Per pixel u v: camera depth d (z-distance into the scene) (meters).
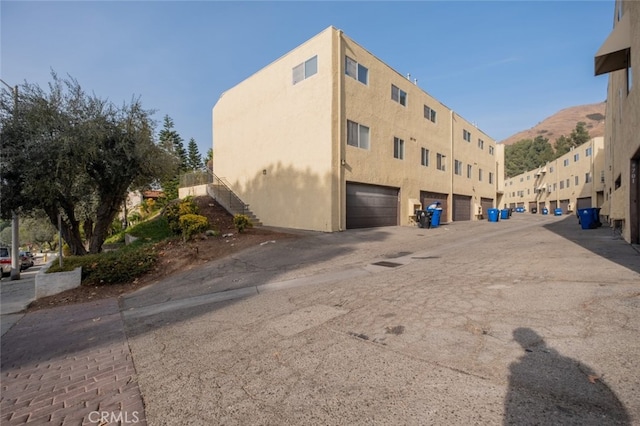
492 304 3.94
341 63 14.06
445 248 9.62
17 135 9.59
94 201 13.77
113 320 5.09
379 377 2.52
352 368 2.71
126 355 3.60
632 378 2.20
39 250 53.28
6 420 2.46
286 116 15.80
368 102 15.63
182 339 3.89
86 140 10.16
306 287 5.93
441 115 22.56
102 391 2.81
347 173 14.32
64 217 12.53
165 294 6.48
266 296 5.57
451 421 1.93
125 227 24.45
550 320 3.28
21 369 3.47
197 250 9.73
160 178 12.81
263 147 17.34
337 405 2.22
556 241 9.68
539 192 55.66
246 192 18.66
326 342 3.31
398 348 3.00
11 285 11.46
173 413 2.35
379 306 4.31
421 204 19.56
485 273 5.69
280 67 16.17
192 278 7.48
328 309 4.41
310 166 14.41
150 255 8.62
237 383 2.68
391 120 17.22
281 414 2.19
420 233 13.80
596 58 9.04
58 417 2.46
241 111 19.22
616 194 11.02
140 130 11.54
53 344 4.20
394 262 7.77
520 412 1.95
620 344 2.67
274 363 2.96
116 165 10.98
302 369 2.79
